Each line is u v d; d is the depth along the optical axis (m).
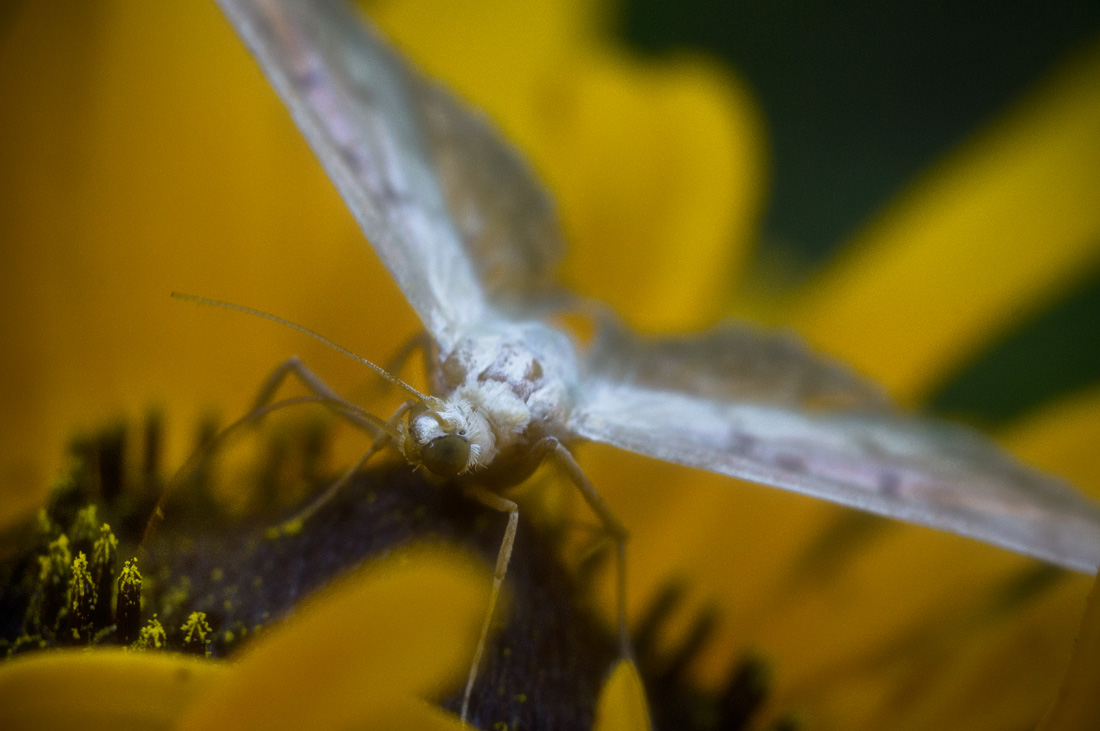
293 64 0.10
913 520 0.10
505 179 0.10
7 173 0.10
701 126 0.11
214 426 0.10
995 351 0.11
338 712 0.08
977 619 0.11
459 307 0.10
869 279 0.11
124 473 0.10
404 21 0.11
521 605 0.09
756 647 0.10
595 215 0.11
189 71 0.11
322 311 0.11
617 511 0.11
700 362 0.10
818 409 0.10
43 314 0.11
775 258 0.12
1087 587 0.10
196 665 0.08
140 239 0.11
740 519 0.11
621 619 0.10
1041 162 0.11
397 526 0.09
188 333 0.11
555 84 0.11
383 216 0.10
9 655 0.09
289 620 0.09
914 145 0.12
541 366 0.10
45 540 0.09
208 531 0.09
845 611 0.11
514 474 0.09
